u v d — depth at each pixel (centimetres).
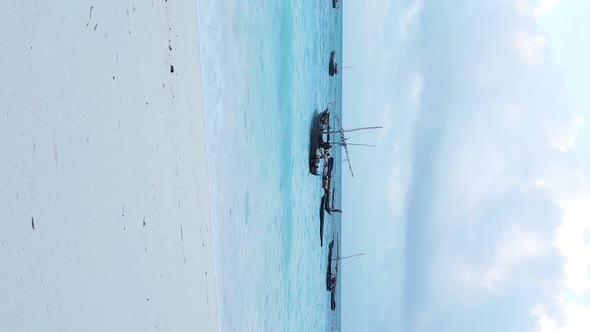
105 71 257
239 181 633
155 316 324
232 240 599
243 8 643
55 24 209
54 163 207
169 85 359
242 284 645
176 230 369
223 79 565
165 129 348
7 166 174
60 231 211
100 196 250
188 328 395
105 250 254
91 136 240
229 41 587
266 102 787
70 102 221
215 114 533
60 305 210
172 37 366
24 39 186
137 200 297
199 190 432
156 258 327
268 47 799
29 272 188
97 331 245
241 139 642
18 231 181
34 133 192
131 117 291
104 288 252
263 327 768
